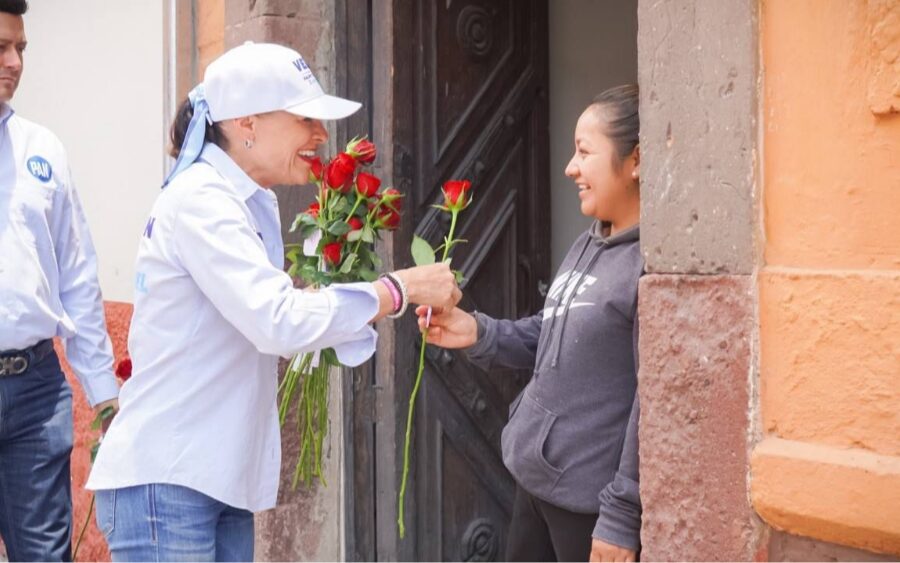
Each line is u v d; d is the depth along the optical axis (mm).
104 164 5148
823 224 2293
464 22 4047
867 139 2223
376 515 3994
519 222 4234
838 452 2250
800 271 2312
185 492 2459
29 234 3348
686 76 2471
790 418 2338
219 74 2518
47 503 3404
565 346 2750
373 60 3934
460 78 4043
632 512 2619
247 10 3924
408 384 3943
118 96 5027
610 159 2746
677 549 2512
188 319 2471
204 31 4367
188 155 2510
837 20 2254
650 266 2559
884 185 2203
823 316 2271
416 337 3959
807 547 2342
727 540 2424
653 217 2547
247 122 2520
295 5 3875
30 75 5676
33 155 3426
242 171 2535
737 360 2396
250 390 2527
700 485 2467
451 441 4051
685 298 2486
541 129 4289
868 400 2211
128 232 5012
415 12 3924
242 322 2400
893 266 2197
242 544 2689
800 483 2279
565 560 2832
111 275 5129
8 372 3299
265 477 2637
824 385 2277
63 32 5402
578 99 4578
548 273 4320
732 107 2393
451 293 2635
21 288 3299
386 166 3883
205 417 2477
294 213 3928
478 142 4102
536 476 2783
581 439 2730
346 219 2734
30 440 3375
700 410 2467
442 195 4008
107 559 4941
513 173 4219
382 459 3963
